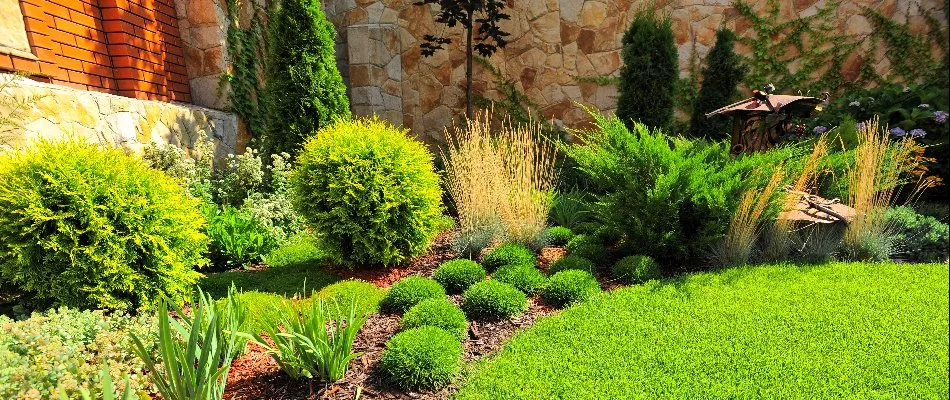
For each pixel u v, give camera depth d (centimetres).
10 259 296
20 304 316
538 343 287
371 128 429
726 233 422
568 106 817
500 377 255
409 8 818
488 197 461
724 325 299
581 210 588
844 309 316
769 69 776
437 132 844
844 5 748
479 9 701
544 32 806
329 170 405
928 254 429
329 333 294
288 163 585
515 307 337
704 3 770
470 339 307
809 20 757
